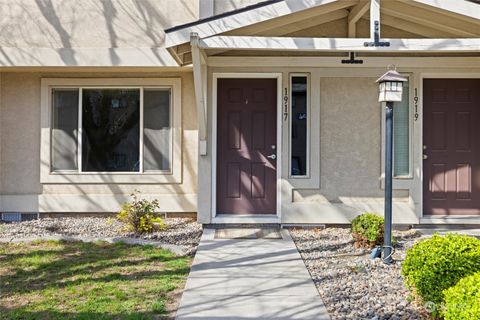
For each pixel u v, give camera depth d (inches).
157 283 214.7
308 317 177.6
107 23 354.6
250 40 267.3
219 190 340.5
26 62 350.0
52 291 203.5
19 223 345.4
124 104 367.2
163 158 367.2
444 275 172.2
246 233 315.3
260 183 340.8
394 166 332.5
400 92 245.3
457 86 339.3
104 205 364.2
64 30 353.4
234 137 341.1
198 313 180.7
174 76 365.7
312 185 329.7
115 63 350.0
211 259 255.1
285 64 329.1
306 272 232.8
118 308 183.8
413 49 268.5
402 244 284.5
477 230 324.2
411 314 179.3
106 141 367.6
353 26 327.6
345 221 328.8
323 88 331.0
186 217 365.7
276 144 339.0
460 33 321.7
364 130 330.6
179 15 356.5
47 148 363.9
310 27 332.5
